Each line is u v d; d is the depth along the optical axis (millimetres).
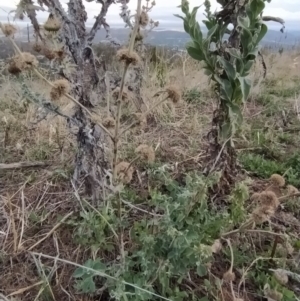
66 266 1755
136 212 1979
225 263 1769
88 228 1705
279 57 4957
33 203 2154
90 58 1769
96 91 1832
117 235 1692
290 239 1860
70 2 1705
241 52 1863
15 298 1576
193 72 4117
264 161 2592
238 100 1878
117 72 2012
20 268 1768
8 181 2367
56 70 1687
